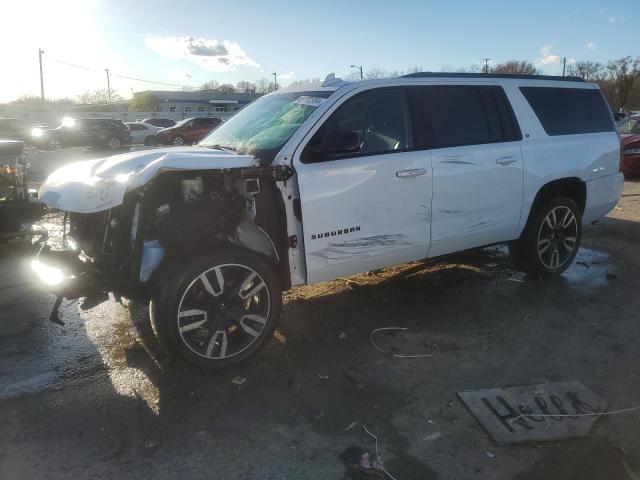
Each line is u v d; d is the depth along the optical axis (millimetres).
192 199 3467
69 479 2621
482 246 4852
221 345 3555
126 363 3742
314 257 3801
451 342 4047
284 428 3010
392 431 2980
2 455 2775
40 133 25016
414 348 3957
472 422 3055
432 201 4277
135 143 28859
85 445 2867
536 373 3586
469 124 4578
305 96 4215
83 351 3918
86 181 3424
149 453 2807
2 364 3711
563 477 2629
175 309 3330
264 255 3715
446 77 4582
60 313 4605
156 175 3193
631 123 12750
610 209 5762
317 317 4516
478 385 3436
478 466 2701
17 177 6332
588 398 3270
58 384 3465
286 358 3816
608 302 4809
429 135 4316
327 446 2857
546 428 2975
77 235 3830
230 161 3314
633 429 2984
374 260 4113
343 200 3842
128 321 4438
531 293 5039
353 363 3738
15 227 6355
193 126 27562
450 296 4977
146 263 3311
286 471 2672
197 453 2807
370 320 4453
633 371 3609
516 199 4805
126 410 3186
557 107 5215
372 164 3939
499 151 4633
